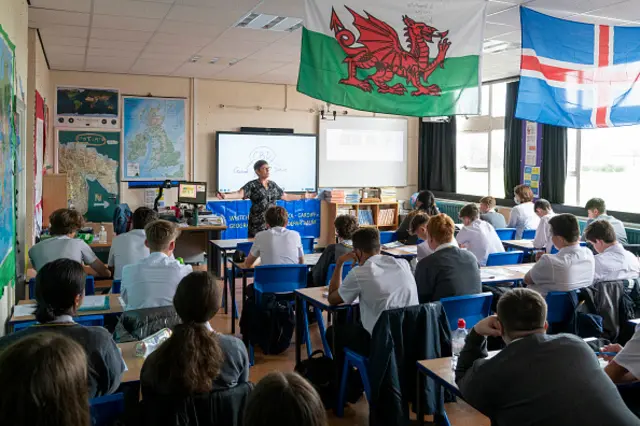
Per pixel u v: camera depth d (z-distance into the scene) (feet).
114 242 13.61
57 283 6.57
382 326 9.10
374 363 9.09
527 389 5.65
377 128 35.83
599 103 15.75
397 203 35.19
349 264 14.49
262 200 21.29
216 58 25.68
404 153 36.73
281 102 33.42
